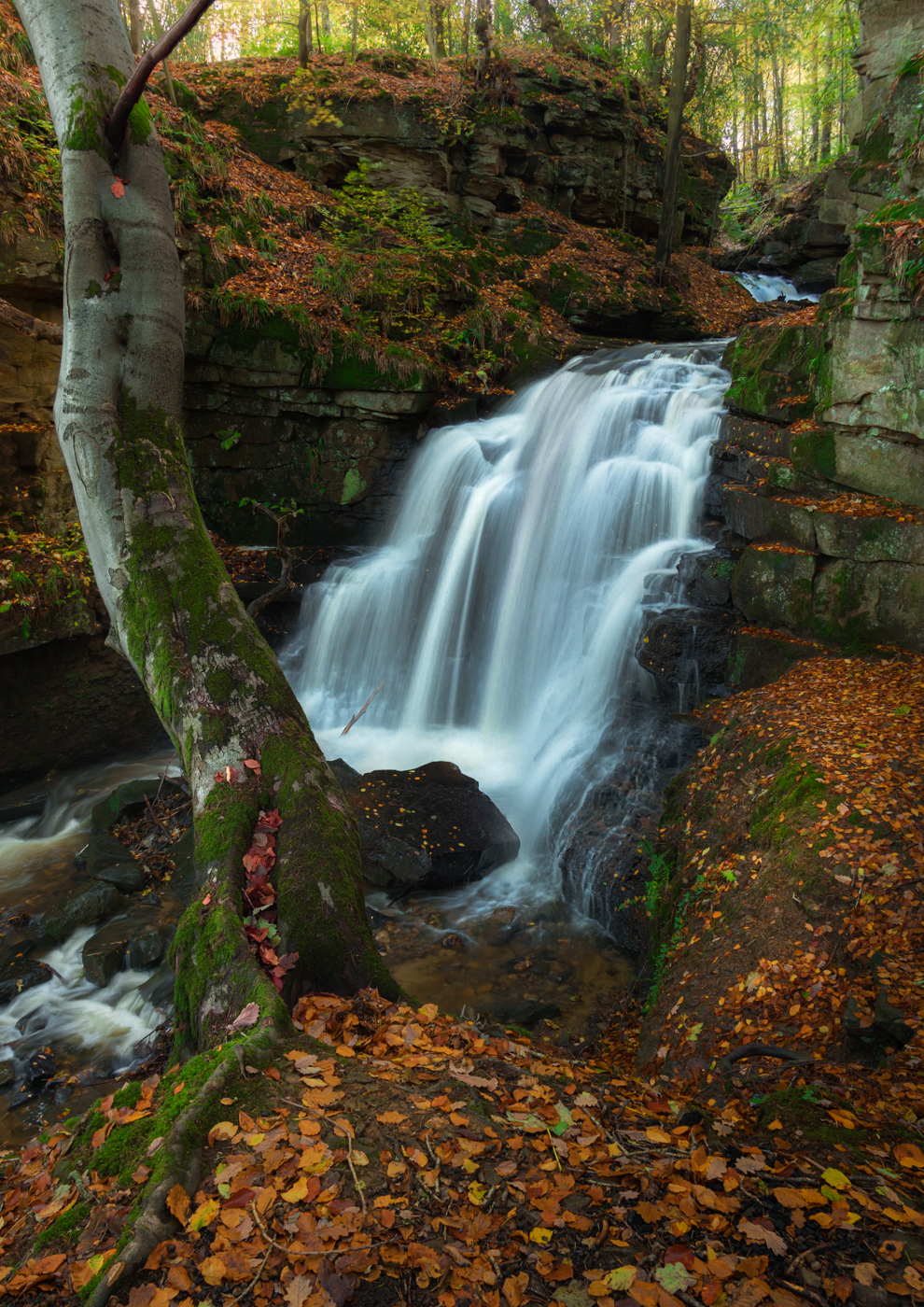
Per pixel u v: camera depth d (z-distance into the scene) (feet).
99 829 27.48
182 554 18.25
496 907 23.36
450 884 24.08
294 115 48.57
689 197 70.18
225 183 41.04
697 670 25.90
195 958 12.83
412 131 48.91
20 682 29.96
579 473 35.27
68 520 32.14
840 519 23.65
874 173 32.30
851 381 24.34
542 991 19.80
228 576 18.66
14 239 29.09
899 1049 11.63
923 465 23.45
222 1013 11.89
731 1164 8.98
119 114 17.63
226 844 14.28
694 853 19.44
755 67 95.20
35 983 20.71
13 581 28.55
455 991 19.79
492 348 45.52
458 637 36.47
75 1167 9.50
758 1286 7.18
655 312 53.98
